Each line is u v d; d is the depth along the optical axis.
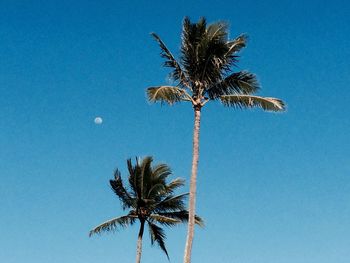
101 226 38.62
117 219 39.06
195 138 25.41
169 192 39.59
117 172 39.12
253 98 25.77
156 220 39.34
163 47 26.59
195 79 26.41
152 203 39.38
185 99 25.97
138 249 38.88
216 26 26.61
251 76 26.20
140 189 39.16
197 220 38.91
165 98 25.28
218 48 25.91
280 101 25.70
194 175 24.59
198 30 26.44
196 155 25.02
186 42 26.56
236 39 26.83
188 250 23.38
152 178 39.22
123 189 39.41
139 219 39.72
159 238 39.41
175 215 39.62
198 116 25.91
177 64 26.78
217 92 26.53
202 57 26.23
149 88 25.06
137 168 39.12
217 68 26.25
